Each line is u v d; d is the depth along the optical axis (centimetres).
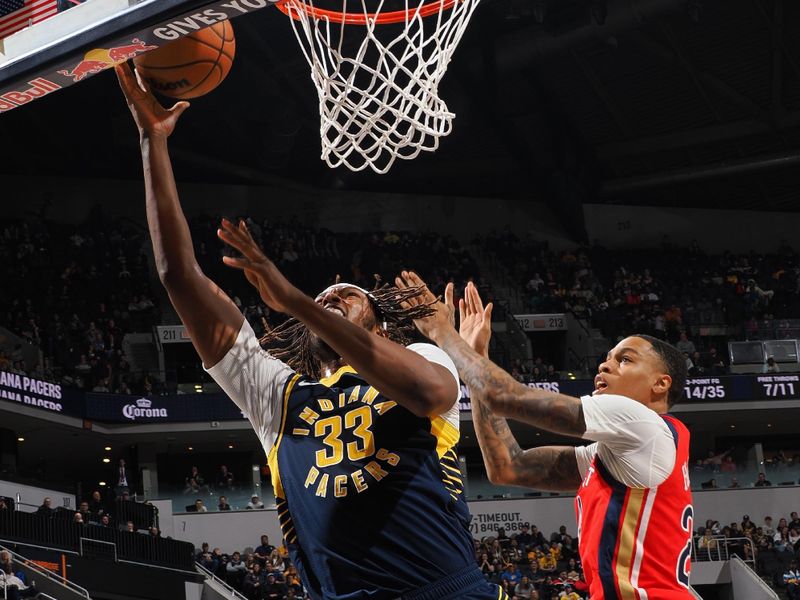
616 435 272
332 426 222
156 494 2191
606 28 2416
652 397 301
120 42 330
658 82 2783
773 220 3148
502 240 3003
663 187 2991
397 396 204
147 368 2469
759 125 2781
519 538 2173
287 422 228
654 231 3114
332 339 198
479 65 2589
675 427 288
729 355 2584
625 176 3083
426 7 496
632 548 277
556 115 2916
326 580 215
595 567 283
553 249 3067
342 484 215
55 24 349
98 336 2395
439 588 210
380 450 216
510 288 2903
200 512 2178
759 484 2380
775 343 2591
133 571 1800
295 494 221
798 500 2367
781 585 2133
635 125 2930
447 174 2916
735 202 3133
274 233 2809
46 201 2741
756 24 2575
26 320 2380
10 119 2542
